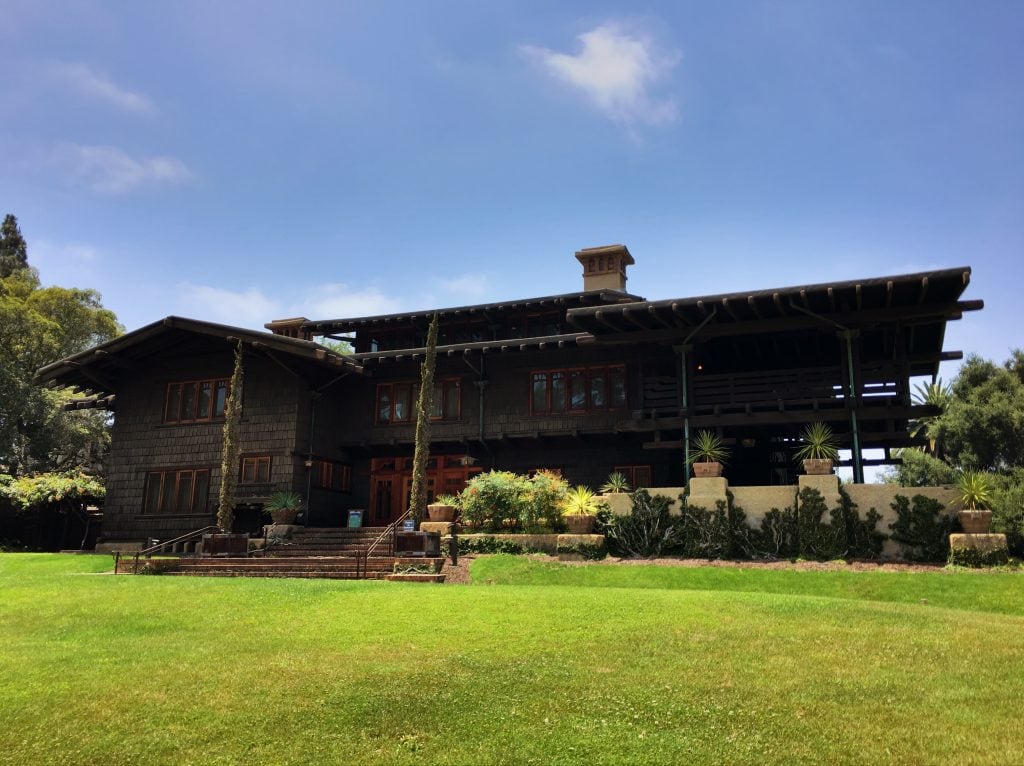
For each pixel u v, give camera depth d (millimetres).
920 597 14188
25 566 21953
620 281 27984
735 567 16953
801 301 20031
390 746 7453
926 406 19859
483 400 26109
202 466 26031
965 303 19688
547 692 8531
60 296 43906
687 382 21922
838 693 8297
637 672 9070
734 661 9398
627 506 19328
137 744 7641
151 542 22453
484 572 17344
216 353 26781
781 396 21438
